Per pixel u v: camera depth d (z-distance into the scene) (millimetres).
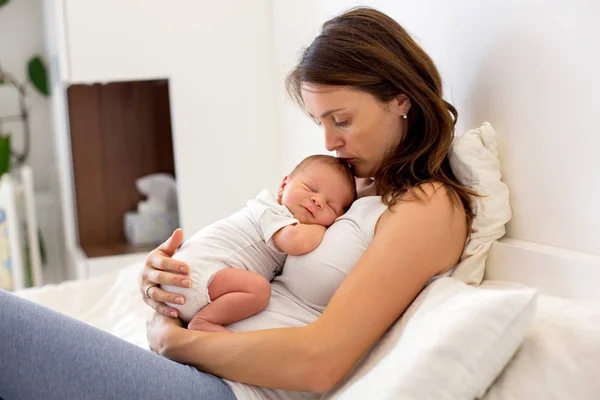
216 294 1328
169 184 3170
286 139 2648
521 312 1098
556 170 1301
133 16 2555
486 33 1457
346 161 1457
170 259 1350
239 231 1406
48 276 3535
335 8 2129
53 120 3420
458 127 1592
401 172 1379
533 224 1375
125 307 1889
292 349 1188
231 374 1236
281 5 2582
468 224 1380
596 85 1189
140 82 3168
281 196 1481
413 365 1085
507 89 1409
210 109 2676
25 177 2879
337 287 1333
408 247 1251
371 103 1360
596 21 1177
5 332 1169
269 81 2725
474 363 1093
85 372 1170
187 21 2613
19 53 3422
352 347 1198
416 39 1670
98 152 3150
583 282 1214
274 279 1440
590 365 1058
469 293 1178
